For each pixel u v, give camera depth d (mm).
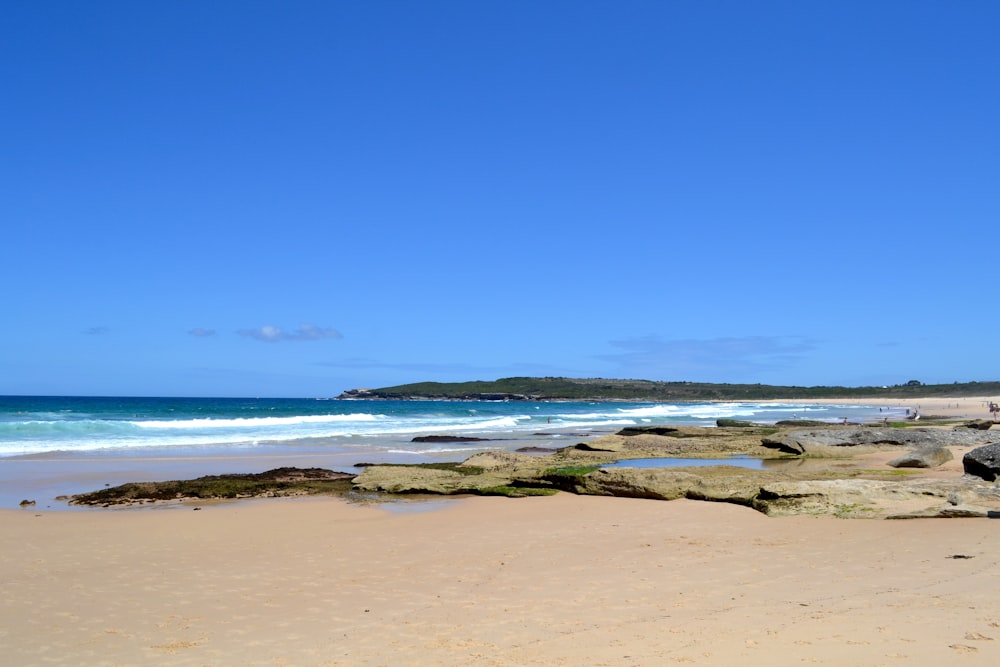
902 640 6902
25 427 38062
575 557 11805
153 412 72125
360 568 11500
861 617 7789
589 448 31688
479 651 7551
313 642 8141
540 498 18375
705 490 17188
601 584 10039
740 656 6797
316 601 9758
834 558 10984
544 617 8625
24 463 26828
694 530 13680
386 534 14188
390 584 10500
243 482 21172
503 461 25047
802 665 6422
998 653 6395
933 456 22578
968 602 8141
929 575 9594
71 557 12445
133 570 11539
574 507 16906
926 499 14148
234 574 11234
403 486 20062
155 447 33750
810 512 14328
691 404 149750
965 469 16719
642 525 14383
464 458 30609
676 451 30641
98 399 155625
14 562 12102
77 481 22641
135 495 19312
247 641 8266
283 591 10273
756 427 44719
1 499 19156
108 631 8727
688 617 8289
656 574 10477
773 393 189625
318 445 36438
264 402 154875
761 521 14195
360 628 8562
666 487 17781
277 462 28547
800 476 18891
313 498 19234
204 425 47656
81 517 16156
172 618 9172
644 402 169000
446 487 19891
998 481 14898
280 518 16156
